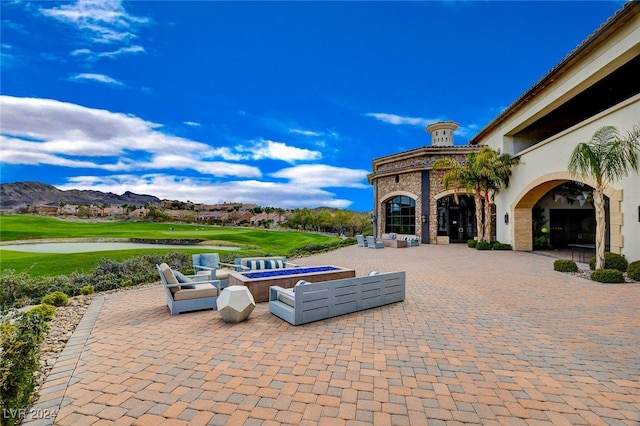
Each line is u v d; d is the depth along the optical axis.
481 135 24.91
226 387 3.56
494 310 6.64
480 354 4.47
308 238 40.56
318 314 5.90
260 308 6.80
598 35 11.58
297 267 9.38
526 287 8.90
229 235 40.78
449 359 4.30
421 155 26.88
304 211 69.06
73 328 5.62
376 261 14.89
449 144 29.97
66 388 3.55
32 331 3.39
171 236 37.44
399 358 4.32
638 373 3.94
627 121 10.41
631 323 5.84
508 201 19.62
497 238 21.38
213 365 4.10
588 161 10.38
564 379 3.78
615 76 14.44
